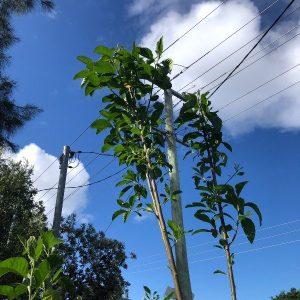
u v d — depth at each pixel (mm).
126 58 3967
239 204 3244
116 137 4070
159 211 3434
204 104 4094
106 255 20203
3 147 14242
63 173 14242
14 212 14008
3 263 2350
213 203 3432
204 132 3973
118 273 20203
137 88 4016
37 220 14422
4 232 13727
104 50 3982
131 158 3779
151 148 3820
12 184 14297
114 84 3930
